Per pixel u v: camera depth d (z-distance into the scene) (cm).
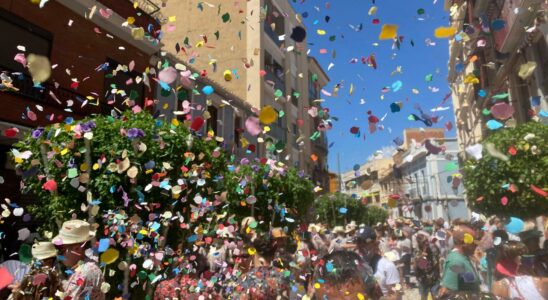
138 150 441
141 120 489
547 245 340
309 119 2061
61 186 423
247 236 362
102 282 263
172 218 429
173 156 467
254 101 1530
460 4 1210
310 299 298
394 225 812
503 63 973
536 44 837
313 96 2239
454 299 246
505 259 258
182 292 348
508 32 875
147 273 385
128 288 404
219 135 1285
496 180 488
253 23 1602
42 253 259
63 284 268
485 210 523
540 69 828
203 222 498
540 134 483
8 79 460
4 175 712
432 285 495
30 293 245
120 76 941
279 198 728
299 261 338
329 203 1421
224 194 486
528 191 462
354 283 202
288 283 266
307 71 2178
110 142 440
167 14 1717
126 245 384
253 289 249
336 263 211
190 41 1648
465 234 270
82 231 280
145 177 448
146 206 420
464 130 1667
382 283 336
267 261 277
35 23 771
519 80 942
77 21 855
